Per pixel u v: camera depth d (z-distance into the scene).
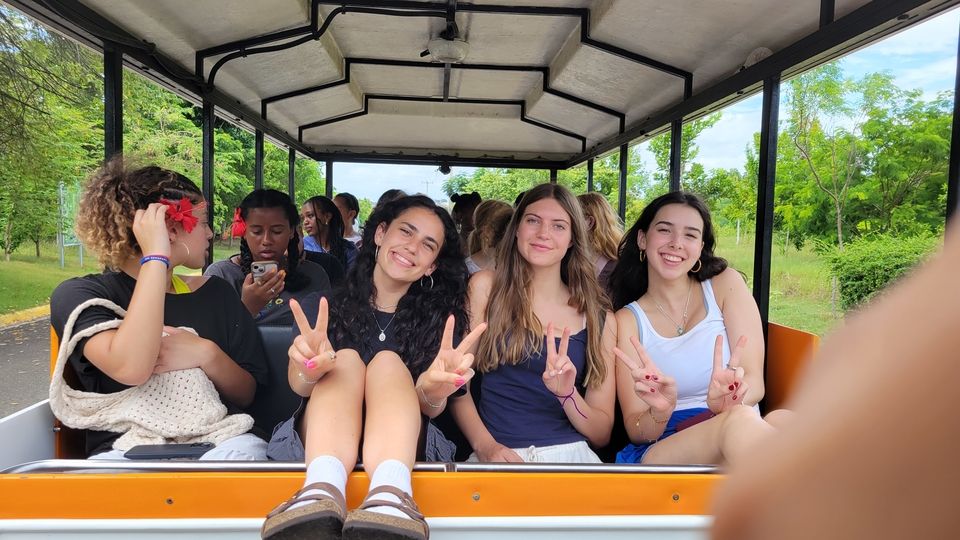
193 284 2.21
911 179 8.93
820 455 0.21
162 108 12.04
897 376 0.20
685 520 1.46
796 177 10.33
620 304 2.55
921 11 2.06
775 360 2.44
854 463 0.20
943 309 0.21
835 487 0.21
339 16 4.08
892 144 9.33
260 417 2.37
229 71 4.32
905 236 8.13
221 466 1.45
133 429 1.83
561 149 7.87
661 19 3.30
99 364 1.75
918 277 0.23
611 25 3.57
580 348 2.18
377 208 2.16
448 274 2.15
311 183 15.40
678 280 2.36
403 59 5.03
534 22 4.09
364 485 1.47
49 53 10.55
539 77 5.46
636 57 3.90
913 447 0.20
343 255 4.57
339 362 1.80
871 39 2.36
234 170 12.39
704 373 2.23
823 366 0.24
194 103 3.98
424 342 2.06
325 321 1.67
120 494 1.38
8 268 12.23
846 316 0.25
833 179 9.35
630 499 1.45
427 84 5.79
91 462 1.44
